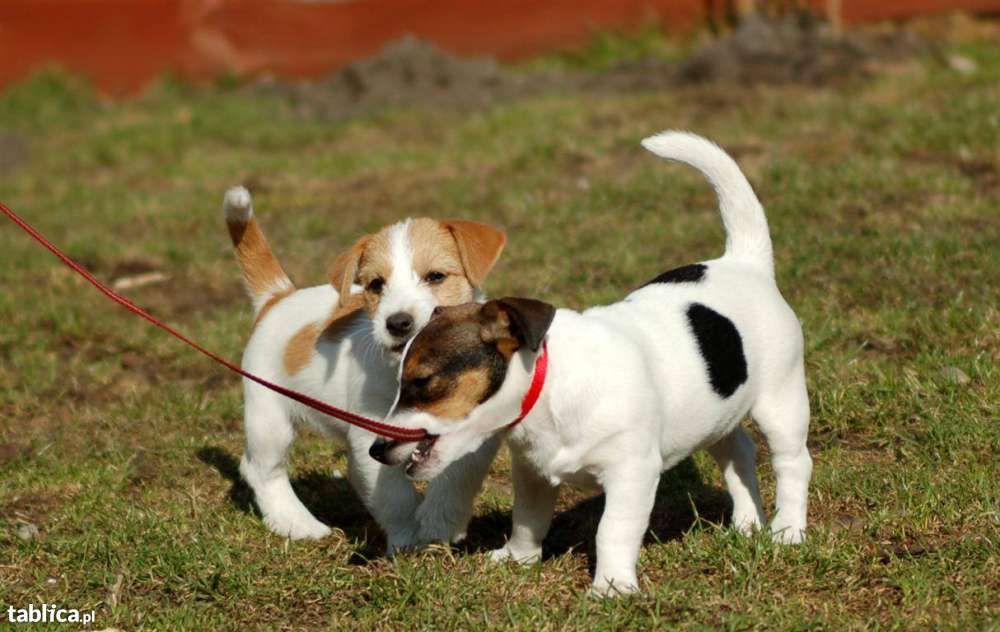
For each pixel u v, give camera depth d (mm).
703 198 12680
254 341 7355
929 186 12070
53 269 12914
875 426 8055
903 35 19203
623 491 5891
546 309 5531
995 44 19062
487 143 16203
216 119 19797
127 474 8172
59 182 17359
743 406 6477
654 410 5922
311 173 16062
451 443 5652
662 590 5984
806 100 16141
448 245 6832
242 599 6406
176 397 9500
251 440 7293
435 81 20641
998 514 6566
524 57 23797
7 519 7539
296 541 7160
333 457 8398
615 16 23578
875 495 7043
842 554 6301
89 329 11062
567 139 15266
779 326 6566
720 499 7504
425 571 6379
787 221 11492
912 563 6199
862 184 12188
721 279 6602
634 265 10945
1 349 10766
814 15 20797
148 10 24609
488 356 5645
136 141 18891
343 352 6828
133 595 6547
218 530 7266
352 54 24297
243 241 7668
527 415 5801
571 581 6344
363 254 6906
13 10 24531
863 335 9219
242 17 24625
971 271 9984
